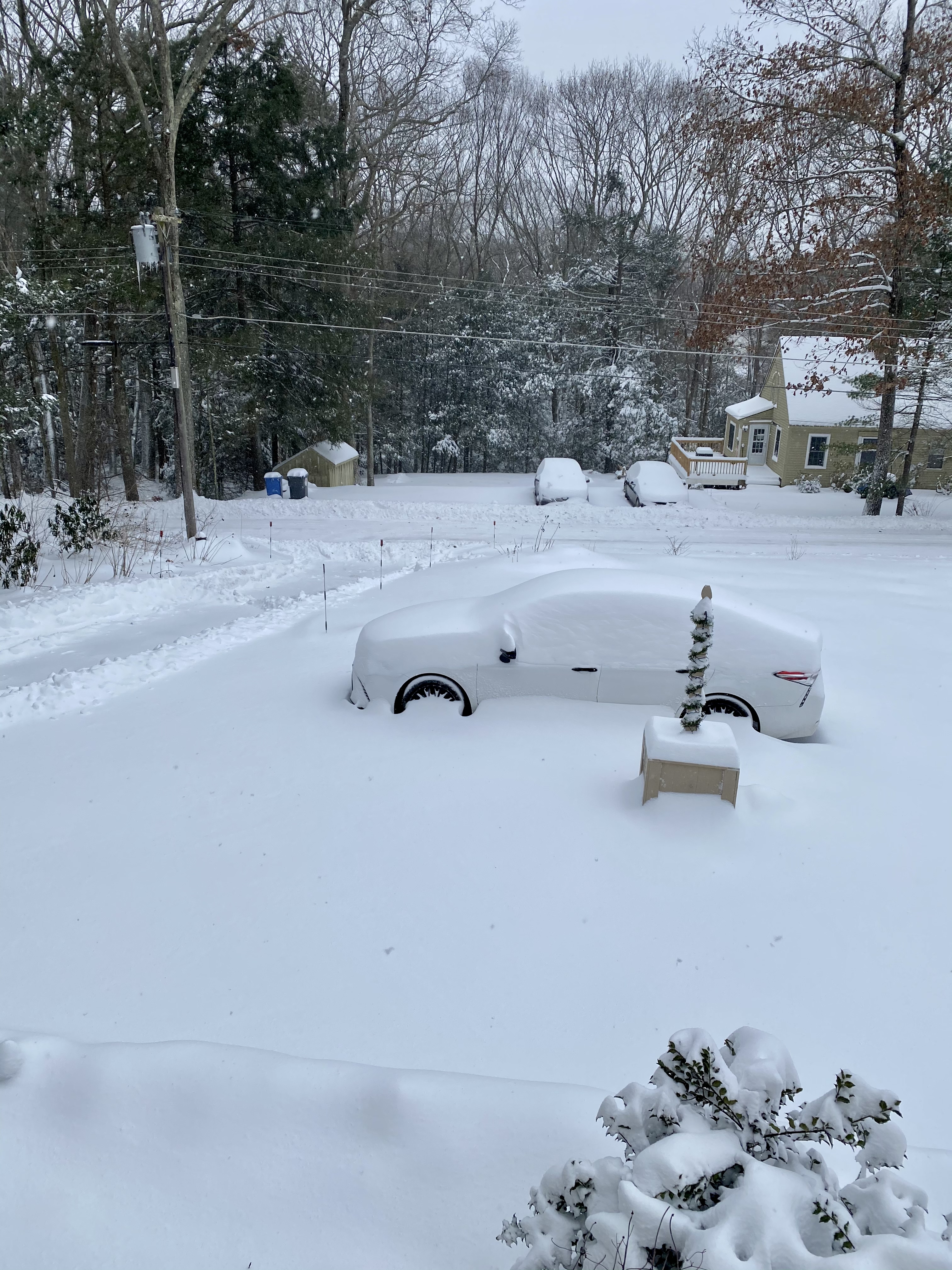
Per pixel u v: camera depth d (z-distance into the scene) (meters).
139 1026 4.00
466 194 53.09
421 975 4.39
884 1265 1.96
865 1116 2.34
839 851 5.67
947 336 26.20
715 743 5.85
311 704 8.23
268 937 4.71
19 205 29.89
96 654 10.83
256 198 31.55
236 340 30.44
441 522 26.80
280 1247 2.79
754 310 27.58
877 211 25.59
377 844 5.67
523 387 43.69
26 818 6.09
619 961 4.53
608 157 52.59
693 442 38.78
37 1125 3.26
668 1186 2.13
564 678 7.68
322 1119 3.26
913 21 24.84
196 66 20.95
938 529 26.39
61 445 37.62
